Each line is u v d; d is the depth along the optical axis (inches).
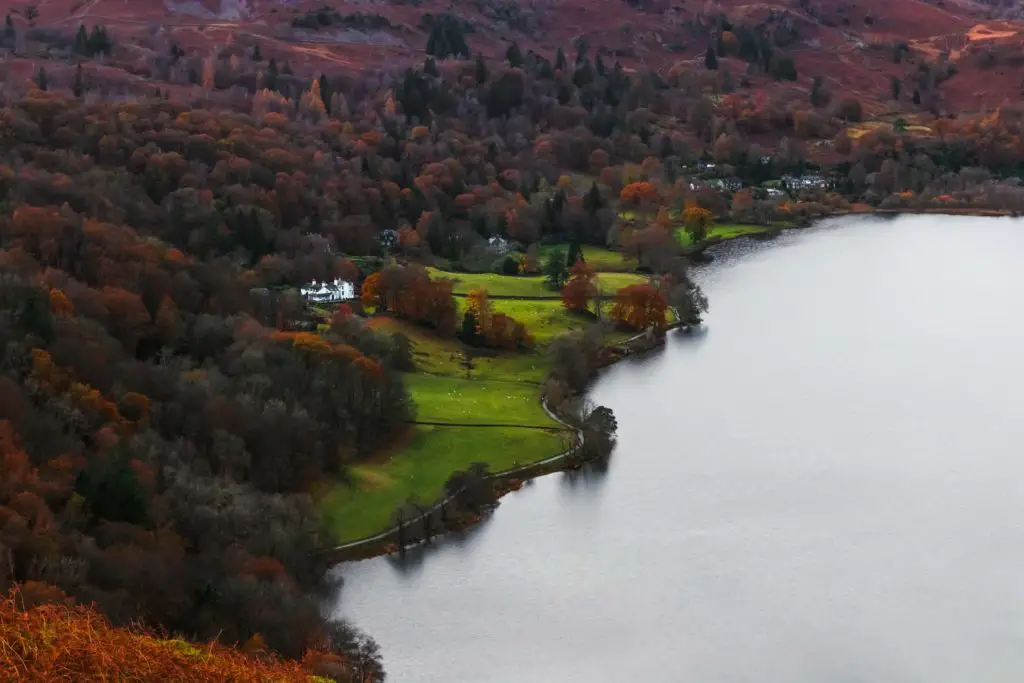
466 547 6953.7
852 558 6909.5
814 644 6166.3
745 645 6156.5
